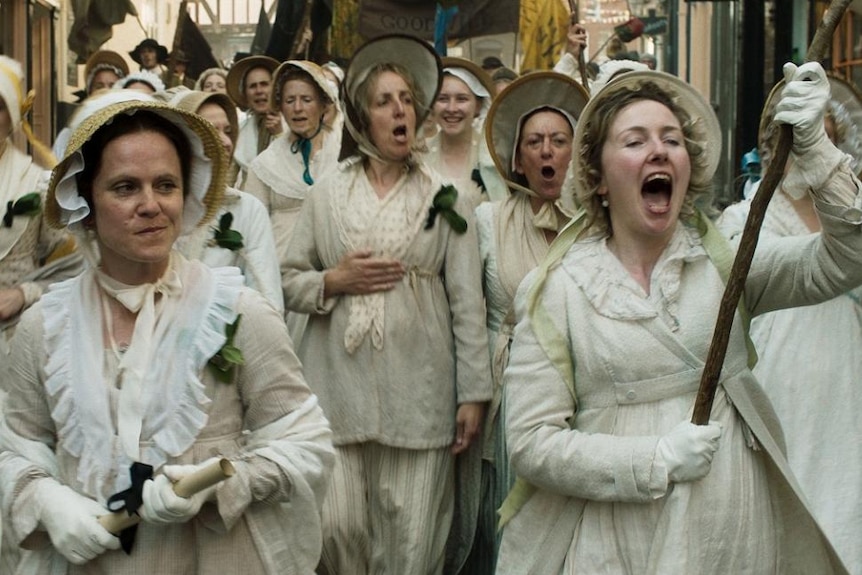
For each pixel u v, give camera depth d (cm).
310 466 361
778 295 416
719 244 416
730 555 396
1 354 532
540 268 421
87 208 359
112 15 2142
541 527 419
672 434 392
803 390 613
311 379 617
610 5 3591
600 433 406
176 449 353
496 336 627
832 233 397
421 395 605
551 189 636
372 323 601
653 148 408
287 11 1462
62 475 360
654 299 409
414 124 620
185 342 357
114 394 355
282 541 363
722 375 407
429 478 610
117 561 351
